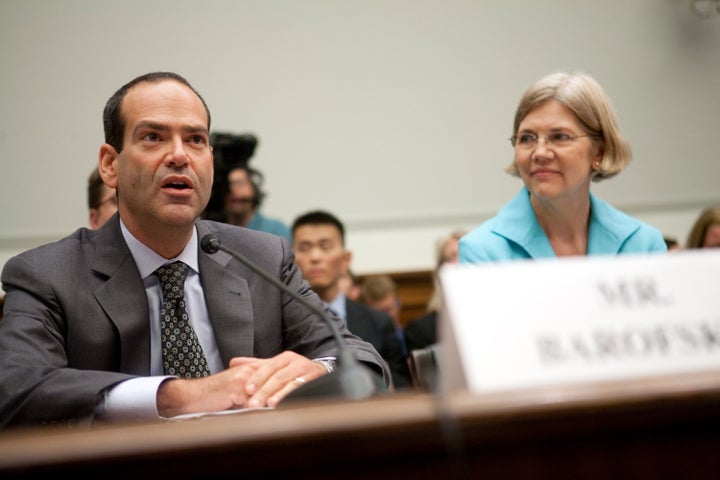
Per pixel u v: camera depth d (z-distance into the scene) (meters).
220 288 1.86
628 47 5.46
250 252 1.95
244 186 3.78
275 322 1.89
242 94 5.23
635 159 5.43
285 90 5.27
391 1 5.37
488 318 0.95
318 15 5.31
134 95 1.78
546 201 2.02
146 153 1.76
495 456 0.82
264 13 5.25
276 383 1.48
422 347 3.37
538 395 0.84
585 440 0.83
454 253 3.78
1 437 0.87
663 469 0.83
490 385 0.92
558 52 5.46
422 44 5.40
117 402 1.46
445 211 5.38
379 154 5.36
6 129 4.88
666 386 0.84
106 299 1.74
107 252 1.80
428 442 0.80
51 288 1.72
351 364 1.17
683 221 5.44
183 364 1.76
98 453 0.77
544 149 1.98
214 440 0.78
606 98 2.01
